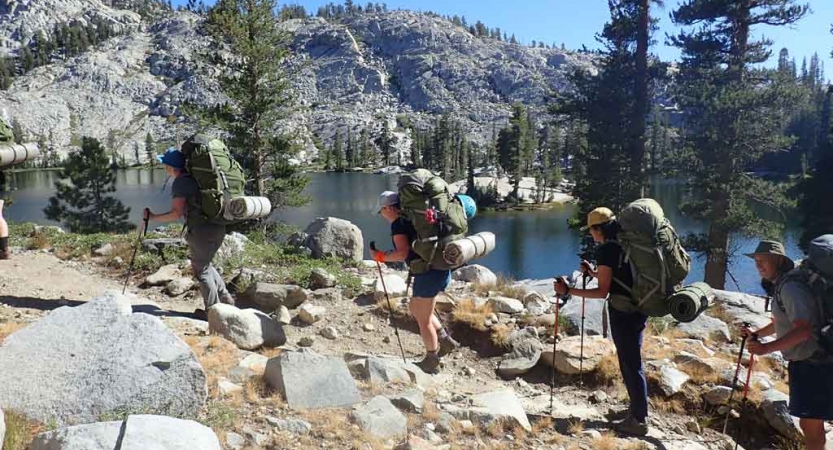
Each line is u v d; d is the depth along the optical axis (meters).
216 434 3.25
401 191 4.74
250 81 22.53
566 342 5.69
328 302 6.91
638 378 4.25
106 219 34.34
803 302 3.63
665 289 4.00
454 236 4.73
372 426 3.71
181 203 5.42
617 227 4.26
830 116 81.81
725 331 6.73
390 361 5.02
